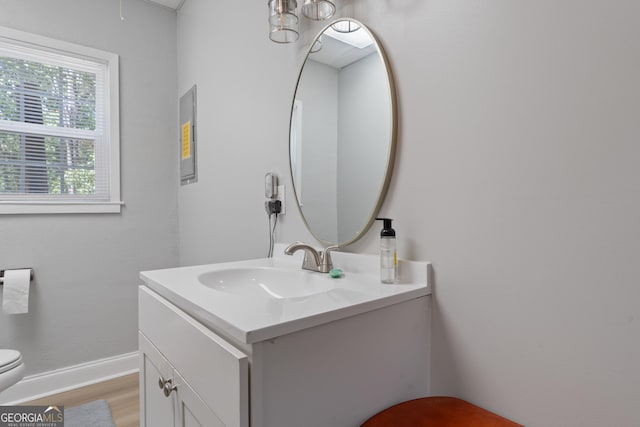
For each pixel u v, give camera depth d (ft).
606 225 2.14
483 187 2.72
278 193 5.02
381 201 3.45
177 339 2.77
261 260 4.69
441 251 3.00
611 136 2.11
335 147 3.93
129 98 7.80
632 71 2.04
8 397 6.31
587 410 2.23
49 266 6.86
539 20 2.42
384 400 2.72
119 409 6.08
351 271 3.70
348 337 2.45
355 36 3.70
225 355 2.06
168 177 8.34
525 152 2.49
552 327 2.37
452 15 2.91
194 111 7.55
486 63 2.70
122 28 7.72
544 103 2.40
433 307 3.07
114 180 7.60
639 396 2.02
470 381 2.83
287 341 2.11
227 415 2.05
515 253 2.55
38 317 6.72
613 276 2.11
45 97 7.05
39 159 6.99
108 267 7.51
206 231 7.06
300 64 4.60
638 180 2.02
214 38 6.70
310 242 4.41
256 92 5.49
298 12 4.60
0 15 6.43
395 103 3.32
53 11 6.94
